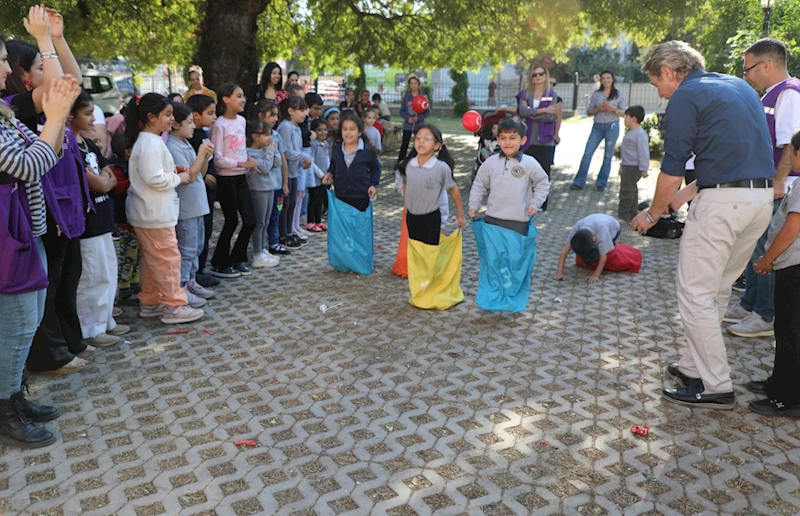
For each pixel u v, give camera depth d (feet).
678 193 13.35
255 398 12.42
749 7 41.32
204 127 18.89
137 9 40.55
